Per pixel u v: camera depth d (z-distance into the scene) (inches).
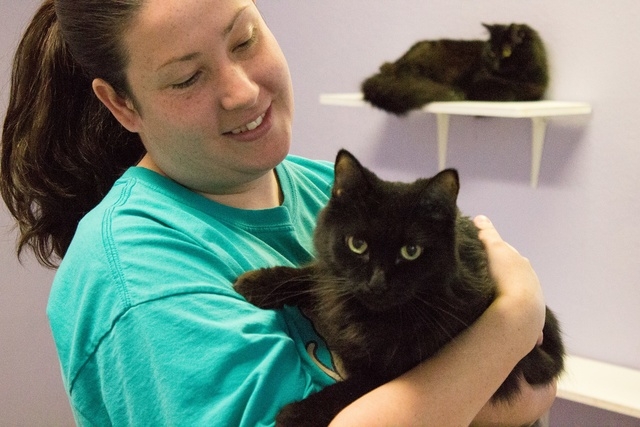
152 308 38.0
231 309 39.8
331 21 111.0
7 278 106.0
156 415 37.1
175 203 46.3
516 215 101.2
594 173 93.0
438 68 98.1
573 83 92.4
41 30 51.8
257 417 36.1
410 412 36.2
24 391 111.5
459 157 104.6
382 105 97.9
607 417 96.9
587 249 95.7
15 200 55.3
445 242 45.2
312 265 49.0
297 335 45.1
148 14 40.8
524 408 48.5
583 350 98.7
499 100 93.7
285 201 54.4
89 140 54.1
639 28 85.7
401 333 42.9
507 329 42.6
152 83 42.9
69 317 41.8
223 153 46.3
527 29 93.8
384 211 45.3
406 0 103.7
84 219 45.8
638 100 87.7
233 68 43.6
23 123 53.2
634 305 93.4
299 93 117.6
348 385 40.8
